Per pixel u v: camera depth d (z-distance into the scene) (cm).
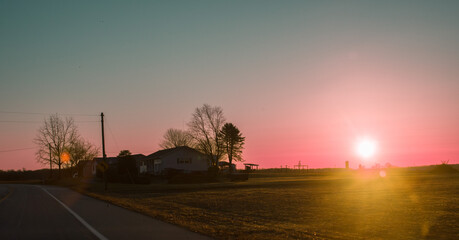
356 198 2722
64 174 10206
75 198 3047
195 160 7869
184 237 1131
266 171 10994
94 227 1345
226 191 3706
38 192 4069
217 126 8075
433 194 2941
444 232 1336
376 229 1401
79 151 8850
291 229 1340
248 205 2316
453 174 7050
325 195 3038
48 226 1395
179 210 1973
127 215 1734
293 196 2975
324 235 1224
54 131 8412
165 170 7119
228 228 1321
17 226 1409
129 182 5838
